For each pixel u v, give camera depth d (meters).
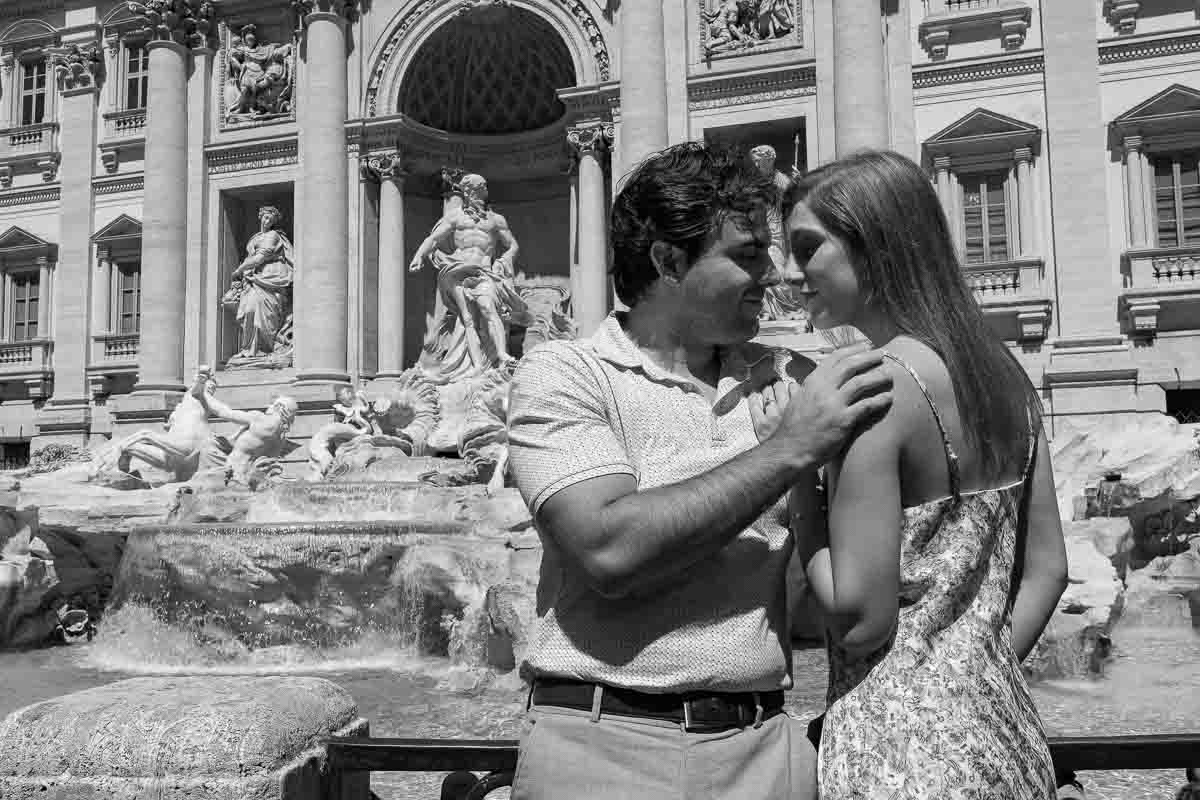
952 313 2.38
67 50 32.06
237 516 18.50
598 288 25.59
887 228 2.39
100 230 31.02
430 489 17.92
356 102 28.17
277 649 14.72
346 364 27.48
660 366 2.60
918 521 2.30
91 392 30.98
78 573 18.41
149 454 21.78
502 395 23.98
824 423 2.17
